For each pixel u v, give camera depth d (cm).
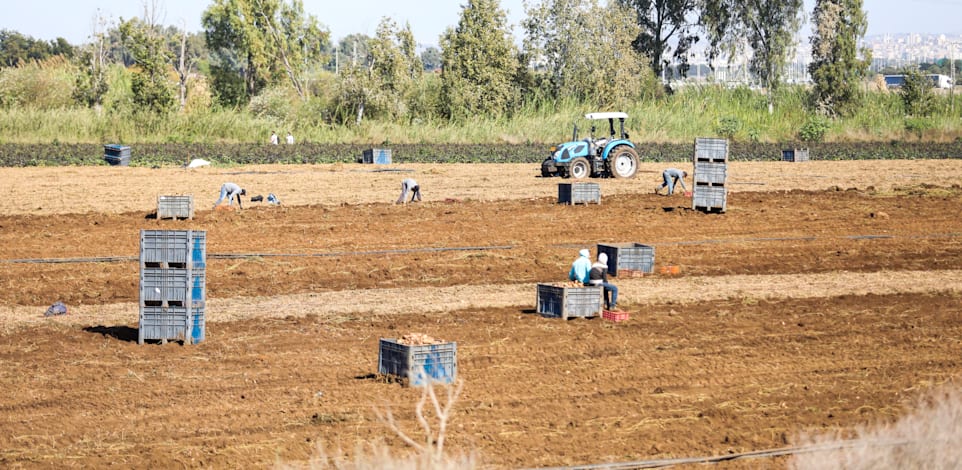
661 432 2067
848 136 12719
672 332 2916
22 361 2589
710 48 15438
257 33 15300
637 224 4906
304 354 2670
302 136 11575
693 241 4512
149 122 10994
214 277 3719
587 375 2473
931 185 6575
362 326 3002
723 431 2075
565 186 5556
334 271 3822
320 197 5956
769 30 14700
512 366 2552
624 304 3309
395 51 12719
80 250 4191
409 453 1920
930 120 13275
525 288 3575
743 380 2434
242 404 2239
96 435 2038
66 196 5866
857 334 2902
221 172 7438
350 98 12569
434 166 8250
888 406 2217
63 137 10406
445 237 4538
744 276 3800
